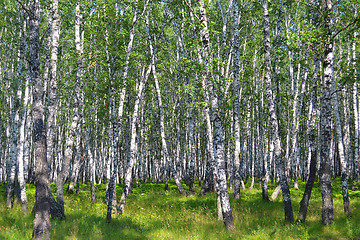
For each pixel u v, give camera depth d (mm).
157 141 35688
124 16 17875
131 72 19547
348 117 29844
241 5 22266
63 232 9570
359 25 11109
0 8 20969
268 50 12352
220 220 12047
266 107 27969
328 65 11227
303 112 28266
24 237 8656
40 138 8336
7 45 22578
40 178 8094
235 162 18453
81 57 14414
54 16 12086
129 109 25500
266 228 10453
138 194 23078
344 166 12625
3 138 30406
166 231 10422
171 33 25641
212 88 11195
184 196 21234
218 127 10961
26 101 15062
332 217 10617
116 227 11016
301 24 22203
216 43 20812
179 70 23844
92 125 26562
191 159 22219
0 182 31594
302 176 36625
